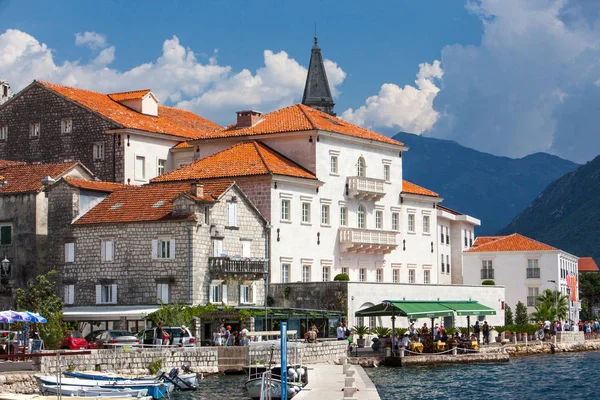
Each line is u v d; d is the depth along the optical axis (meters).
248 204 96.00
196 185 90.19
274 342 79.00
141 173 110.88
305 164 106.44
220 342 80.81
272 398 62.34
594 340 124.75
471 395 69.38
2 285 96.62
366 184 111.38
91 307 92.25
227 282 92.31
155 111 119.06
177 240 89.06
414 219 121.25
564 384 76.81
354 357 87.88
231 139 110.12
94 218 93.88
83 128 111.81
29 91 115.88
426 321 109.75
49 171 100.12
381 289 100.69
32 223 95.69
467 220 143.88
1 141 117.25
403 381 77.06
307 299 97.31
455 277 142.75
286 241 100.81
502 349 105.69
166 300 89.19
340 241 108.25
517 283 141.00
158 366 71.44
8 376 61.00
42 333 74.38
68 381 61.09
